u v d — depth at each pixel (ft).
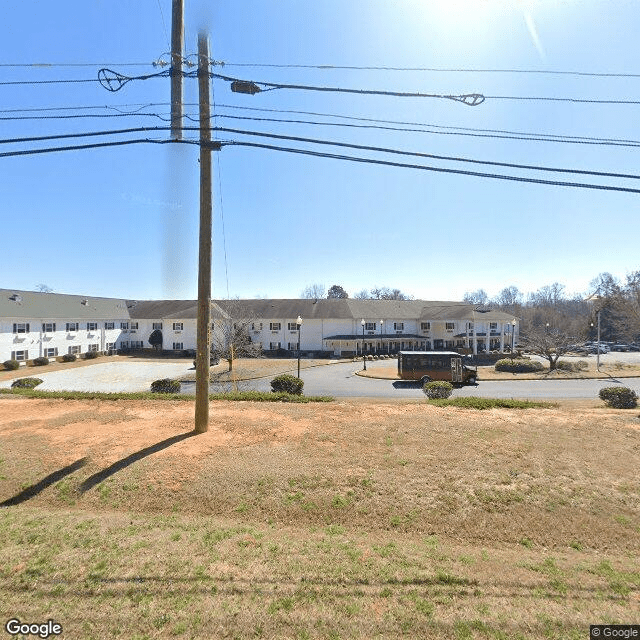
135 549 18.08
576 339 121.60
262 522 22.26
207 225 31.60
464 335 154.20
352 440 32.27
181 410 41.91
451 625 13.15
